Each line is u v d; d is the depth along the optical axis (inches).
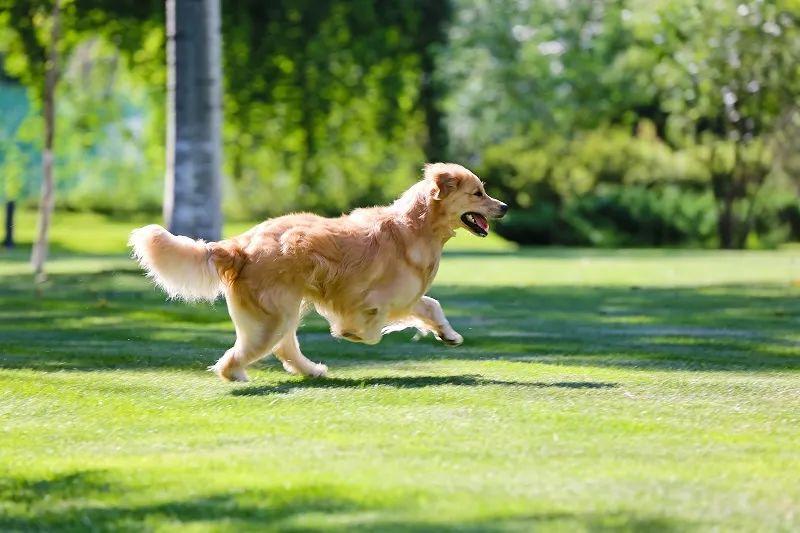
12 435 287.6
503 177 1866.4
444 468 245.0
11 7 1208.8
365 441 273.3
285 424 295.7
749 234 1790.1
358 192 1784.0
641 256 1346.0
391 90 1567.4
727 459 257.6
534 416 305.1
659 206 1759.4
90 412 316.5
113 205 1878.7
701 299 735.1
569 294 771.4
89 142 1443.2
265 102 1483.8
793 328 559.5
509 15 2034.9
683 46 1681.8
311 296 370.3
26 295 709.9
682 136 1836.9
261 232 369.1
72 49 1310.3
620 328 556.7
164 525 206.4
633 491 225.6
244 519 209.2
